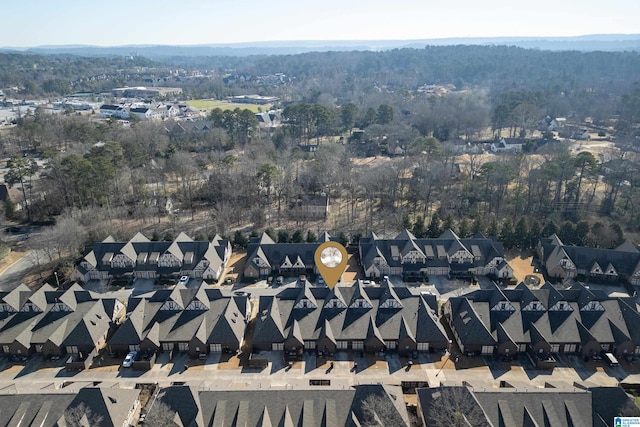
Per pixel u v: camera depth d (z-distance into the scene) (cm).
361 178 15550
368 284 10488
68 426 6175
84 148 17862
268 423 6250
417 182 15850
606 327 8381
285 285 10612
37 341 8250
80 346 8181
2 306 8656
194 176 16888
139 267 10800
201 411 6359
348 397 6512
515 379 7688
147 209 14175
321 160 17038
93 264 10712
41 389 7019
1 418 6316
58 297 8781
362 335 8325
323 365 7975
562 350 8288
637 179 15462
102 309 8925
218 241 11875
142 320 8544
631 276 10506
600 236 12006
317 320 8556
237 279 10850
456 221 13838
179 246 11169
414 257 10912
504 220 13538
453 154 18675
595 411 6334
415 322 8500
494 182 14738
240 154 19662
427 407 6525
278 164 16725
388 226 13600
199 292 8812
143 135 19300
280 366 7950
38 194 15212
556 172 14150
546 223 12862
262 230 13262
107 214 13612
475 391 6538
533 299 8619
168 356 8188
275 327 8350
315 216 14488
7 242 12962
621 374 7825
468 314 8531
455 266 10956
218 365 7981
